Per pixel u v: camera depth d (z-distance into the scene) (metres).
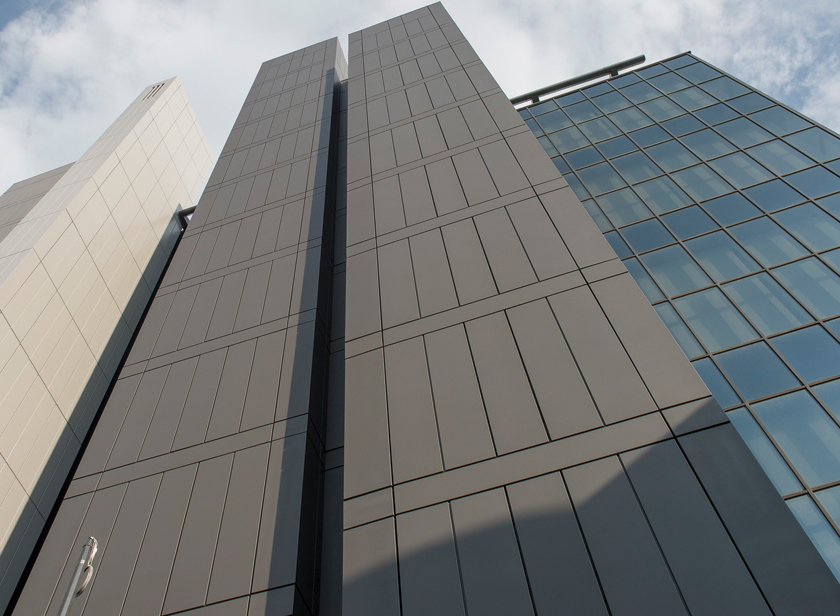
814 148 16.00
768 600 6.38
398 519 8.68
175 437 12.52
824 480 8.77
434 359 10.96
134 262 22.88
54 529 11.33
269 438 11.67
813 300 11.66
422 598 7.63
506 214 13.89
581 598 7.02
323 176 20.70
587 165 19.48
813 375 10.29
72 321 18.33
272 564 9.38
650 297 13.20
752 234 13.90
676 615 6.56
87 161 24.33
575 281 11.40
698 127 19.34
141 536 10.62
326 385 13.50
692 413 8.47
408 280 13.12
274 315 15.03
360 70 27.16
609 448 8.45
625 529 7.48
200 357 14.55
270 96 30.69
